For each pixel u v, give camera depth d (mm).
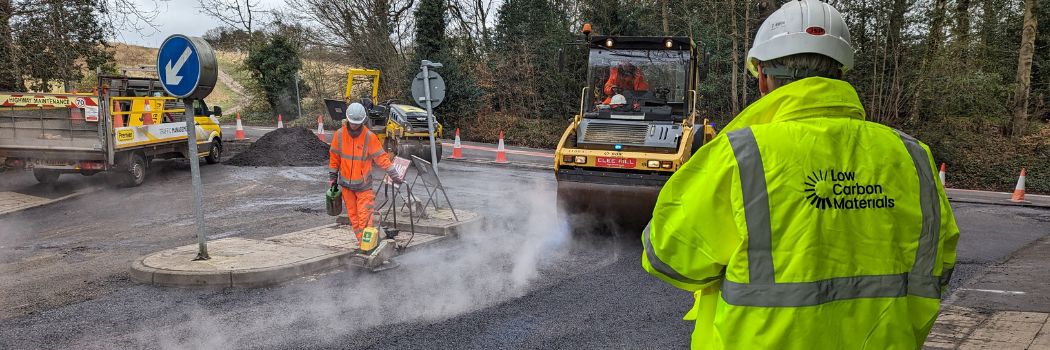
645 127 8883
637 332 5336
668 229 1664
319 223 9797
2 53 16062
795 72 1746
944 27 20234
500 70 28422
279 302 6016
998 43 22578
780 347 1524
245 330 5285
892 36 20734
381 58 29969
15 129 12617
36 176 13336
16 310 5723
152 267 6668
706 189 1610
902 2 20484
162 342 5004
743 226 1552
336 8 29719
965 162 19875
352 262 7203
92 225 9711
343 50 30641
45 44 16562
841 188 1562
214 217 10297
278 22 31641
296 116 32625
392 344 5016
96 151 12414
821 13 1740
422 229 8852
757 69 1904
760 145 1588
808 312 1519
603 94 9617
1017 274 7188
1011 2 22875
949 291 6500
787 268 1529
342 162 7457
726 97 26125
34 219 10164
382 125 17391
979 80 19812
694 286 1726
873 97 21016
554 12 28984
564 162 8570
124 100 13133
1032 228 10547
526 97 28531
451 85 26703
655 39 9445
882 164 1602
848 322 1547
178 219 10133
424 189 13375
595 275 7051
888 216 1578
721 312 1604
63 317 5547
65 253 7922
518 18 29016
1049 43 23484
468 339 5141
